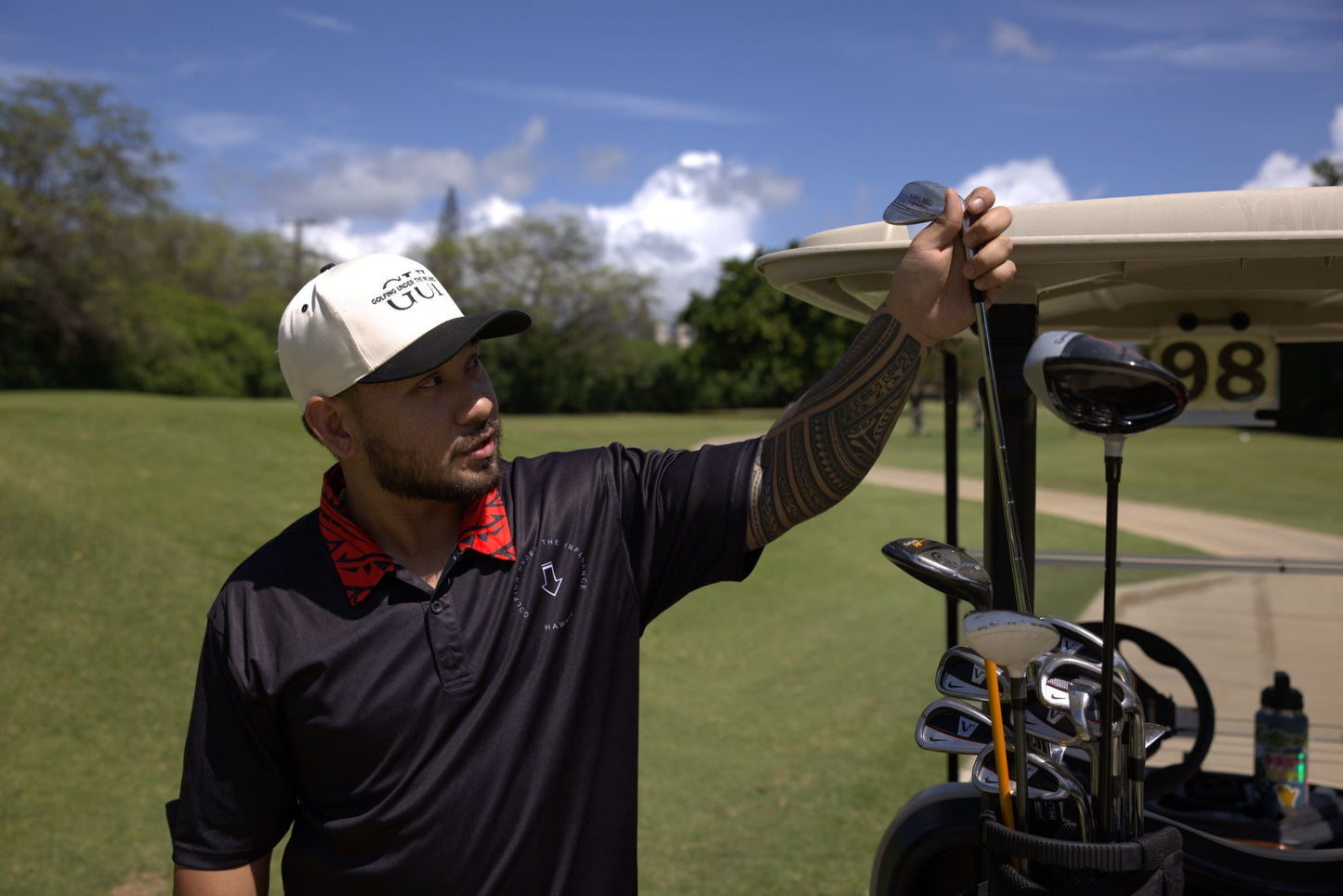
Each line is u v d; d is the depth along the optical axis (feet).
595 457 4.70
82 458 41.16
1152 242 4.21
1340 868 5.05
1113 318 7.47
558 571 4.33
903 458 77.05
